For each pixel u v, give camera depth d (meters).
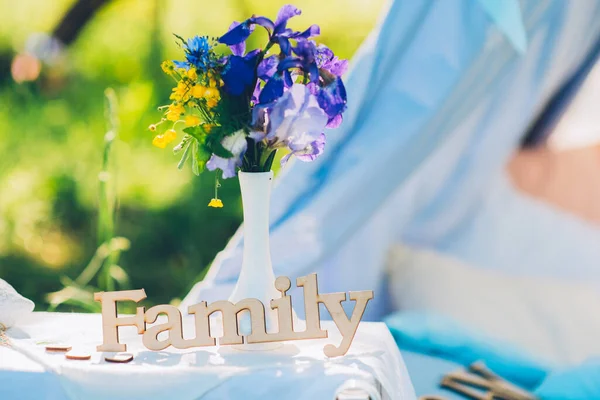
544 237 4.00
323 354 1.63
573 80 3.94
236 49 1.66
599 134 4.38
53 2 7.21
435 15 2.58
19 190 6.78
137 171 6.81
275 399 1.49
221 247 6.69
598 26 3.47
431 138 2.83
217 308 1.63
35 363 1.58
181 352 1.66
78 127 7.03
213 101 1.59
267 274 1.66
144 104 7.00
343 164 2.61
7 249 6.62
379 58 2.59
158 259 6.68
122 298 1.64
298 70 1.68
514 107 3.70
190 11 7.32
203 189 6.76
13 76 6.45
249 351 1.65
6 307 1.79
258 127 1.60
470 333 3.19
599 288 3.74
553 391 2.78
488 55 2.66
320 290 3.25
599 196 4.25
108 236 3.30
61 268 6.61
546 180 4.32
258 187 1.65
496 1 2.47
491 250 3.93
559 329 3.45
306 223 2.62
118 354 1.62
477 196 4.00
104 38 7.22
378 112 2.62
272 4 7.43
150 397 1.50
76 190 6.83
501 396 2.71
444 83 2.59
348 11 7.49
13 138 6.95
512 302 3.61
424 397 2.61
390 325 3.27
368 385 1.45
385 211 3.56
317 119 1.59
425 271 3.65
